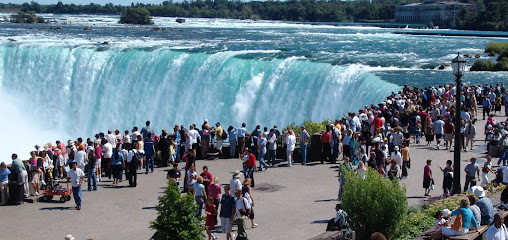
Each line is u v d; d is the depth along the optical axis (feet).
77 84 164.55
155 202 71.26
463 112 91.81
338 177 73.00
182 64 148.25
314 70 127.24
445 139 88.33
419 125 93.35
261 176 80.94
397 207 47.16
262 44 245.86
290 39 302.25
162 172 86.38
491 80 156.66
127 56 158.30
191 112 144.77
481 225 47.03
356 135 82.38
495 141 79.30
